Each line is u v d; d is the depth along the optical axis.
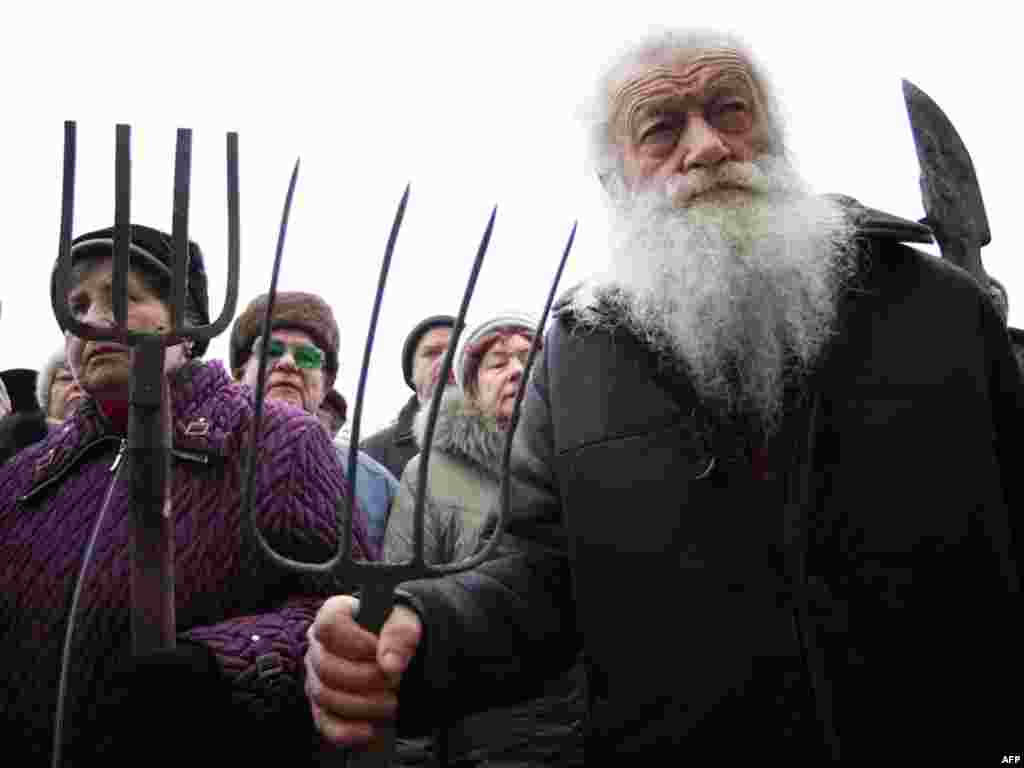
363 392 1.69
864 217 1.94
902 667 1.66
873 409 1.75
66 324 1.76
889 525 1.69
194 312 2.20
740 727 1.67
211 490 1.97
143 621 1.70
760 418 1.82
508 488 1.75
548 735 2.79
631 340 1.92
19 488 2.12
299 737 1.84
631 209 2.04
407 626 1.70
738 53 2.04
